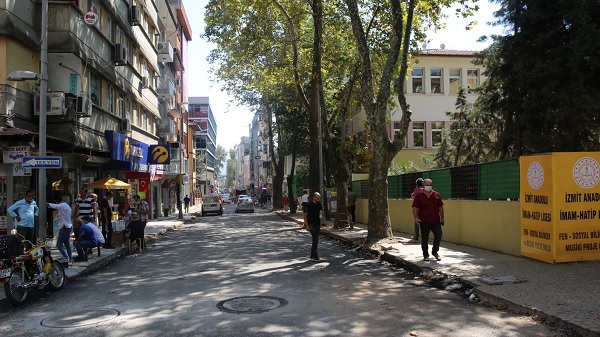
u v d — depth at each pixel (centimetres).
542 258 1032
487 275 908
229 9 2330
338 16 2289
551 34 1606
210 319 668
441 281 930
